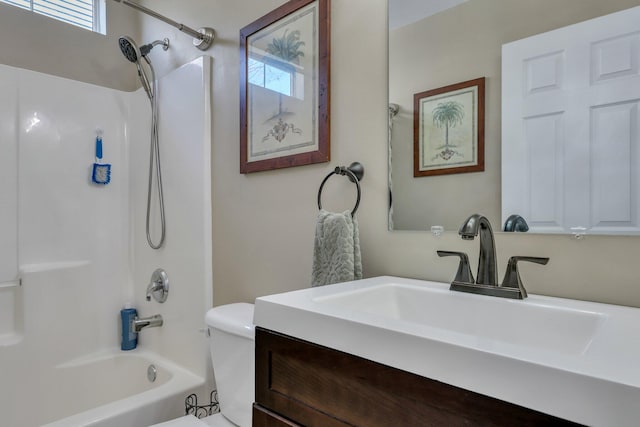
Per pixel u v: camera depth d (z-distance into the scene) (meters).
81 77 2.21
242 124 1.57
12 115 1.89
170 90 1.92
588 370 0.41
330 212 1.23
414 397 0.53
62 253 2.03
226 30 1.67
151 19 2.22
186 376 1.69
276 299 0.77
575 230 0.82
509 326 0.78
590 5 0.81
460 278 0.89
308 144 1.32
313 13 1.30
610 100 0.79
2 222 1.85
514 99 0.91
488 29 0.96
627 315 0.67
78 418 1.26
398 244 1.10
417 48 1.07
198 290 1.73
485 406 0.47
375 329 0.58
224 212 1.68
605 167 0.79
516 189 0.90
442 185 1.02
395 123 1.11
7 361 1.76
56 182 2.02
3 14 1.97
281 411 0.72
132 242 2.24
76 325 2.01
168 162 1.93
